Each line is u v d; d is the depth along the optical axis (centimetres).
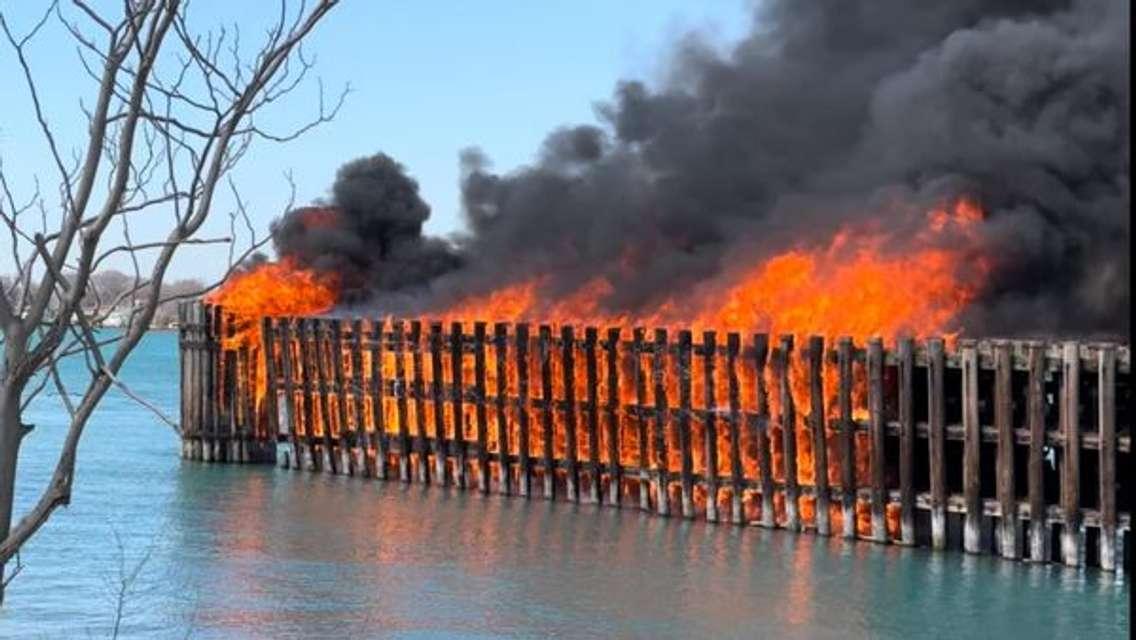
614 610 3067
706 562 3491
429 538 3891
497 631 2909
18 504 4575
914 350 3469
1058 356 3231
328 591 3275
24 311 656
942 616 2955
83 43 635
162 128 651
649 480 4141
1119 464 3170
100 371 658
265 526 4100
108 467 5434
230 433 5469
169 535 3944
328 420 5188
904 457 3488
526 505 4375
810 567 3397
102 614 3055
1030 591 3128
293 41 645
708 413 3938
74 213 637
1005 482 3322
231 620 3019
